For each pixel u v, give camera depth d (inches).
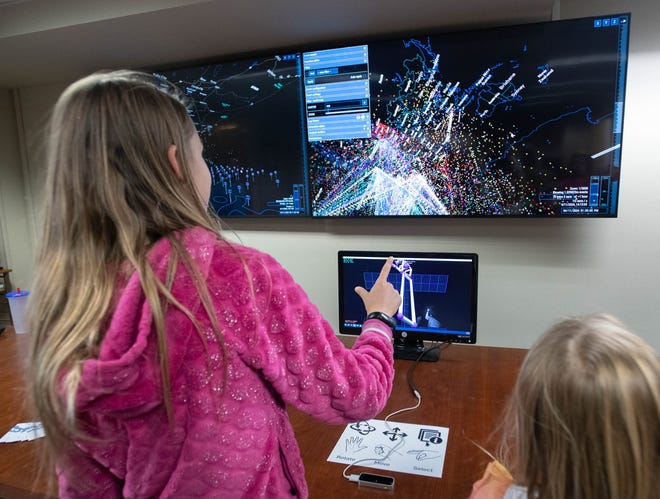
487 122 87.2
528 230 94.3
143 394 22.5
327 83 95.7
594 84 80.1
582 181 83.7
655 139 84.7
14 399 66.5
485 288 98.7
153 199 25.5
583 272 92.5
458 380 68.8
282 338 26.2
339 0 77.5
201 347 23.9
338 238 108.1
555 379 28.3
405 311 78.3
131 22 85.7
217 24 87.5
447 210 93.0
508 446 35.4
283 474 29.2
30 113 130.0
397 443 53.3
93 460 26.0
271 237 114.0
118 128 25.0
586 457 27.0
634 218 88.1
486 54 84.8
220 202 110.7
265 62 100.0
